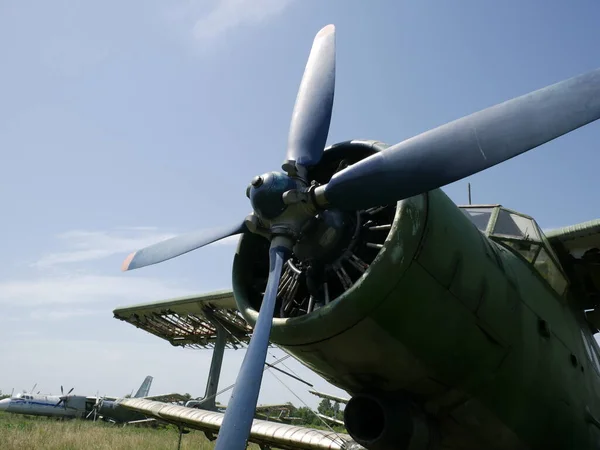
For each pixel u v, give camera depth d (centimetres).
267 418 1278
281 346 398
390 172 341
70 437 1498
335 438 602
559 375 438
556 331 453
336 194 351
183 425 849
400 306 339
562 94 320
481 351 376
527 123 321
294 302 425
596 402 503
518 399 406
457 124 341
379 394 387
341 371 381
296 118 431
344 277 372
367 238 384
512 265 433
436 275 347
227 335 990
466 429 407
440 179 331
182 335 1131
